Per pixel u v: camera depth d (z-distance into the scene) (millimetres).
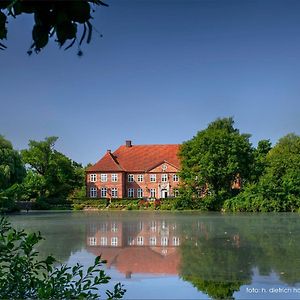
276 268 12727
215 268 12883
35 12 1987
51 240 21375
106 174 78312
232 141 58375
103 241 20828
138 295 9281
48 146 75938
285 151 73000
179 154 61938
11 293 3320
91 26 1972
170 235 23609
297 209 53219
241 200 54938
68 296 3225
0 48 2049
